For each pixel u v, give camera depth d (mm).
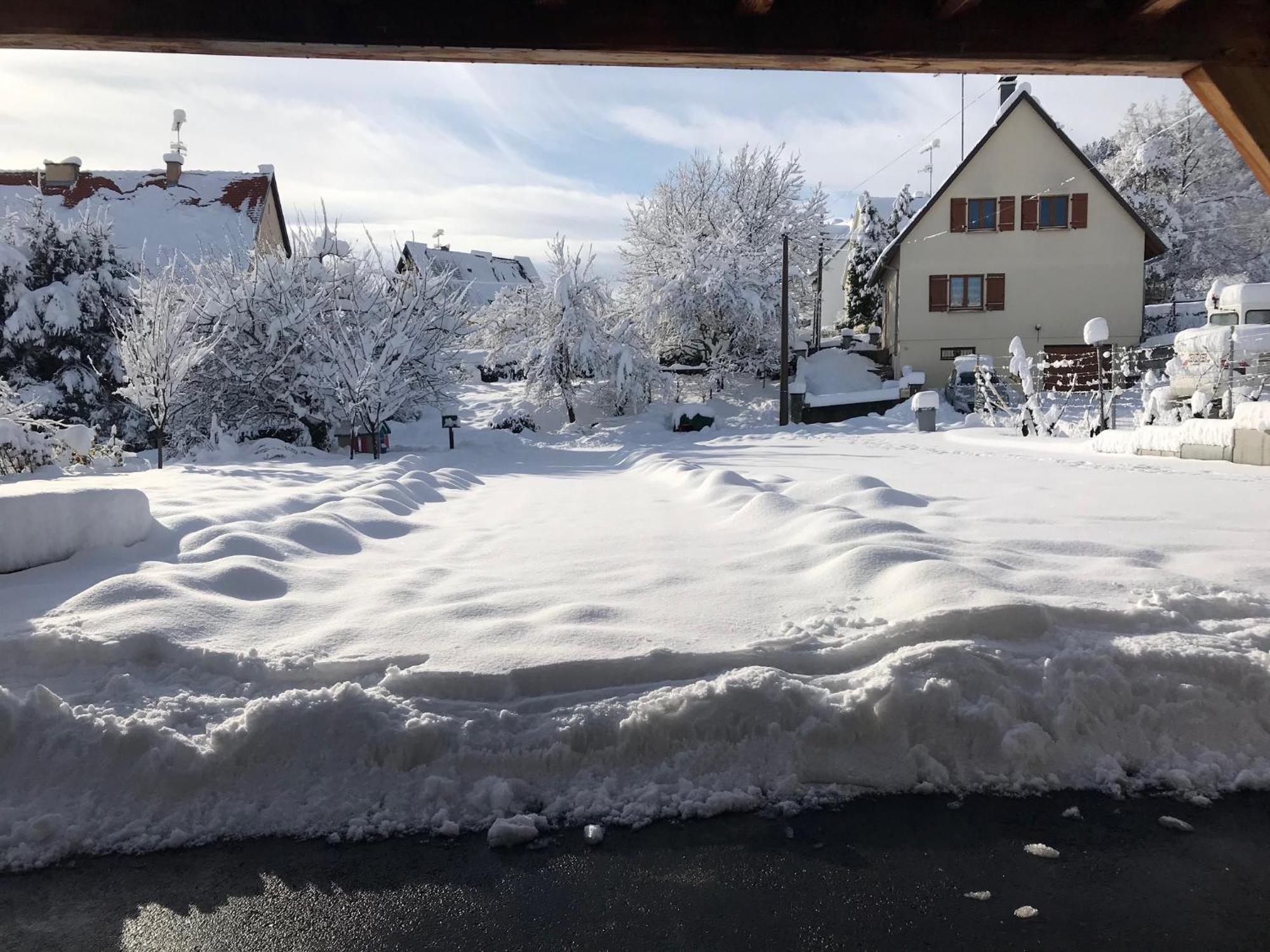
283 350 22531
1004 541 5660
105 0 3145
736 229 36844
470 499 9531
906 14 3441
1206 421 11633
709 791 2742
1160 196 40281
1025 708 3023
